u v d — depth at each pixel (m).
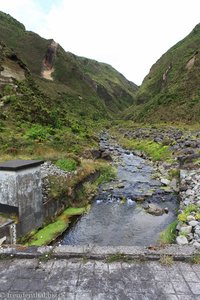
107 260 4.35
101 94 161.25
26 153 15.14
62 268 4.20
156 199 11.84
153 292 3.60
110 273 4.04
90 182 13.57
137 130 42.75
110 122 83.25
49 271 4.12
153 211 10.32
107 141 36.59
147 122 55.12
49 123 30.22
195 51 71.75
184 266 4.21
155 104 61.28
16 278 3.97
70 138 23.88
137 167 18.78
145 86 110.56
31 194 7.72
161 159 19.77
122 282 3.83
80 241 8.25
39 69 109.44
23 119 27.06
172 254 4.43
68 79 113.12
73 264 4.30
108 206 11.30
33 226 7.90
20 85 38.41
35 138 19.48
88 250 4.59
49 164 12.28
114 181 14.99
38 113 30.91
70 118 47.47
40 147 16.69
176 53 95.25
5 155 14.16
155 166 18.67
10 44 111.94
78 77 119.94
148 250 4.58
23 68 46.16
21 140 17.94
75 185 11.38
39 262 4.37
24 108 29.98
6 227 6.62
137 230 8.94
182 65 71.06
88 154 18.94
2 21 127.81
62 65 117.31
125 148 29.53
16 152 15.06
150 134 32.75
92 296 3.53
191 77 58.91
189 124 41.78
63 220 9.31
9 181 7.07
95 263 4.32
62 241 8.17
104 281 3.85
